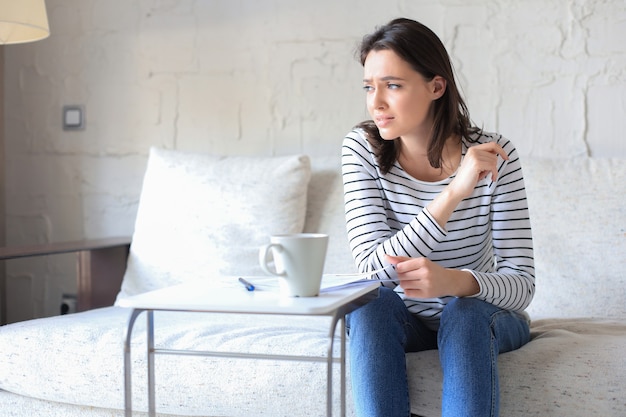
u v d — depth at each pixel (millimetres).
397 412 1304
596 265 1969
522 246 1521
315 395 1481
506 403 1394
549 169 2109
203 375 1556
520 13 2340
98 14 2811
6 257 1899
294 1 2576
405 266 1315
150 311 1315
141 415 1633
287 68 2590
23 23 2131
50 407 1709
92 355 1638
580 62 2287
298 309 1043
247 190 2254
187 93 2713
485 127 2383
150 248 2271
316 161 2387
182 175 2328
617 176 2047
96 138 2824
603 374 1357
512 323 1450
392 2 2471
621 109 2254
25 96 2908
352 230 1525
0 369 1708
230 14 2654
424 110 1498
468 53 2395
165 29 2732
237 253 2199
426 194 1543
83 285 2318
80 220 2855
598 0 2266
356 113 2516
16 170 2934
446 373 1290
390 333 1340
